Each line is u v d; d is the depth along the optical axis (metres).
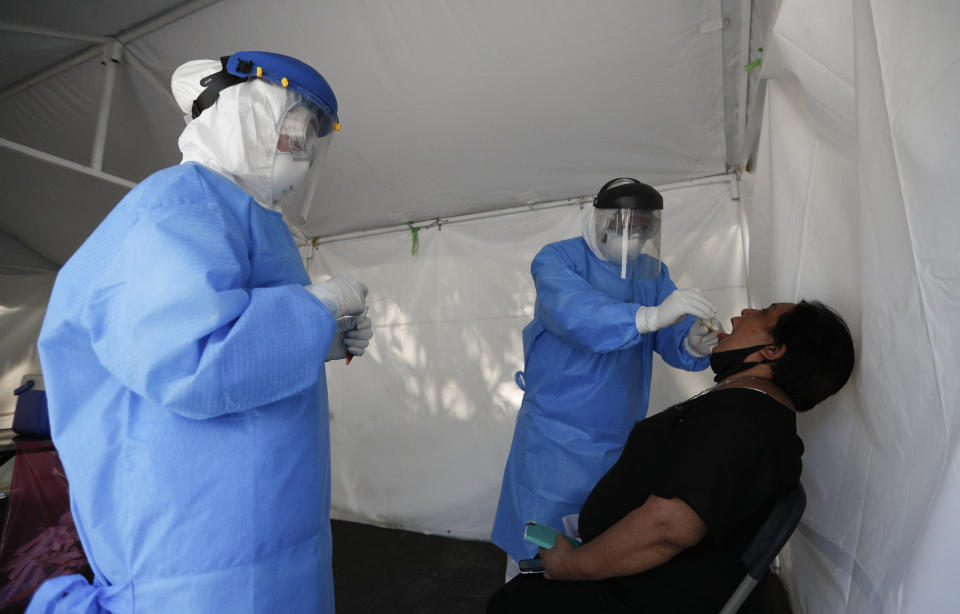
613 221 1.57
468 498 3.29
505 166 2.91
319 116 1.04
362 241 3.72
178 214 0.76
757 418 0.92
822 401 1.08
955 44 0.57
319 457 0.96
